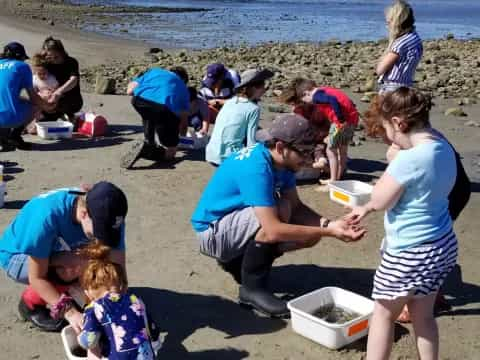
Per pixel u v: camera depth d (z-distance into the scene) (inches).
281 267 159.5
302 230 132.6
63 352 126.1
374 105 112.8
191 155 243.0
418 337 113.0
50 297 124.3
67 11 946.7
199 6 1173.7
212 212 141.2
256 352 126.0
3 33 638.5
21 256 126.1
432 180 106.7
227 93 265.3
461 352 126.6
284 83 398.3
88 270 111.3
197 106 260.8
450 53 535.5
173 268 158.1
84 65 481.1
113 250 122.8
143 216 187.8
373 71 445.1
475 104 342.3
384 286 110.4
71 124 265.6
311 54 550.9
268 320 136.7
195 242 171.9
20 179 215.3
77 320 121.5
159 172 224.4
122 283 111.5
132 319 108.7
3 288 147.9
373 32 788.6
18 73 240.7
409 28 201.8
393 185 107.3
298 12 1083.9
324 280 153.8
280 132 133.3
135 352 107.7
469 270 158.9
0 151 243.9
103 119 267.1
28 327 133.9
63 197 124.0
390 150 125.9
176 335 131.6
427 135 109.4
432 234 108.3
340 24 884.6
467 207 198.2
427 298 111.1
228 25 848.9
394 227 109.9
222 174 140.3
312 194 206.8
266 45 627.2
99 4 1102.4
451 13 1092.5
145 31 754.2
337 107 202.8
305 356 124.5
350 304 135.8
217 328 134.0
